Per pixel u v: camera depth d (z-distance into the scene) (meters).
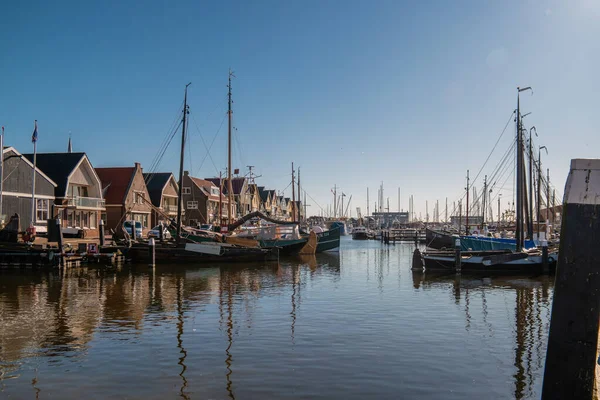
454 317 19.44
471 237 53.31
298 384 11.85
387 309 20.97
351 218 161.38
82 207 52.78
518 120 38.78
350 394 11.30
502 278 32.38
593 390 8.04
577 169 7.88
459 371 12.92
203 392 11.34
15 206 43.00
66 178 51.06
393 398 11.11
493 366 13.36
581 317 7.86
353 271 36.81
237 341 15.61
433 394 11.38
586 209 7.86
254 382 11.96
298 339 15.86
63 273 32.88
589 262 7.83
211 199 81.56
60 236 33.12
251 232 52.28
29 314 19.67
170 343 15.36
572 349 7.90
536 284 29.42
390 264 43.25
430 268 36.47
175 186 75.25
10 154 42.34
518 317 19.50
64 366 13.14
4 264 33.34
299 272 35.91
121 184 62.38
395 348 14.91
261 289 26.72
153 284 28.39
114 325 17.78
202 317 19.19
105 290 25.95
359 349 14.75
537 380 12.33
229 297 23.92
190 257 40.06
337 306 21.61
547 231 49.03
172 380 12.09
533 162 50.50
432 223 141.88
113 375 12.44
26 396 11.12
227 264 40.81
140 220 64.94
